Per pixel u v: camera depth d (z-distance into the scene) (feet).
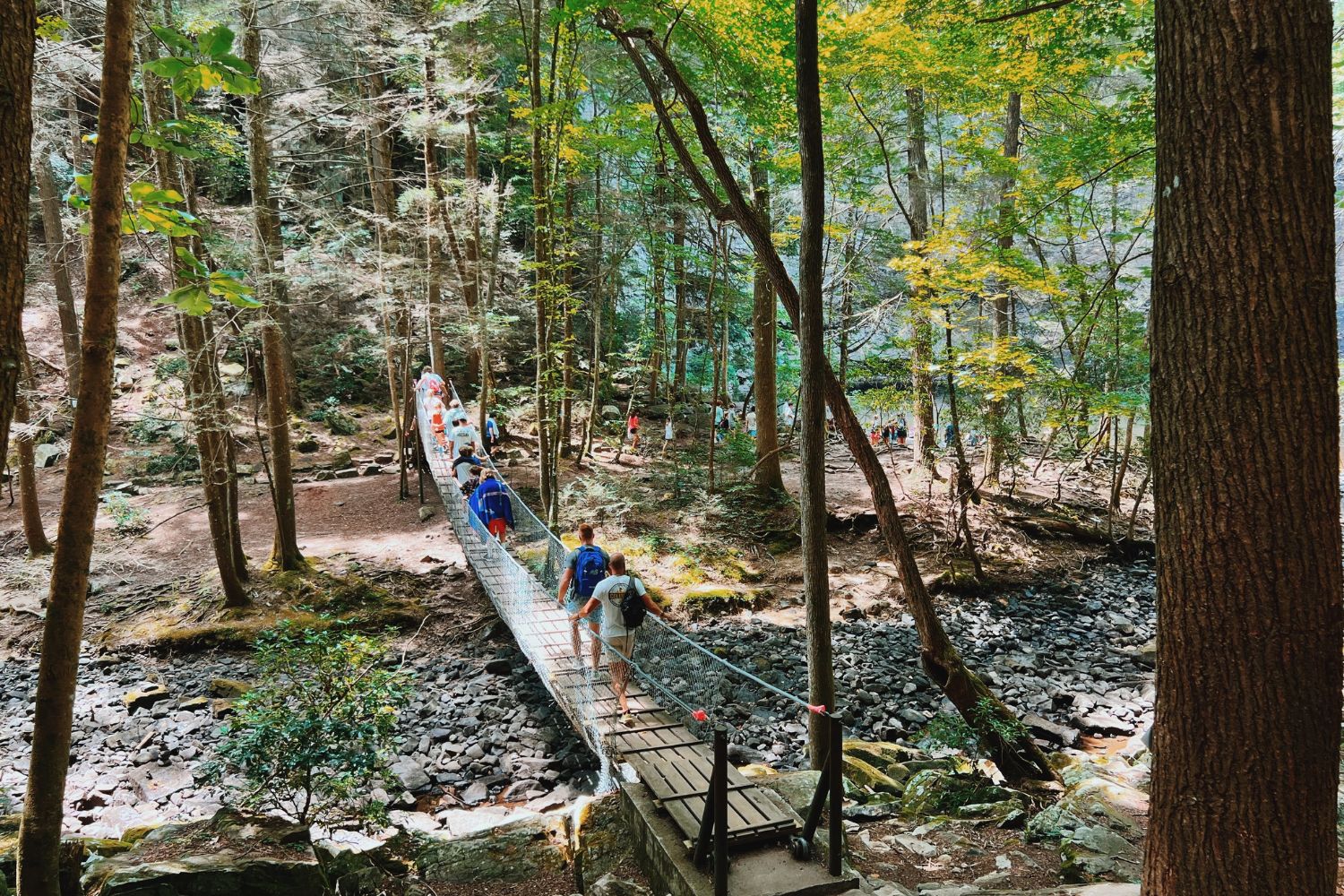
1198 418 7.46
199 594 35.29
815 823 12.02
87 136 8.50
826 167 41.39
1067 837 15.37
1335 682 7.27
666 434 59.16
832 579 42.24
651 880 13.05
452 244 50.90
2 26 5.52
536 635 25.22
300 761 12.92
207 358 31.53
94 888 11.19
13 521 42.86
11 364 5.62
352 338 64.23
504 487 34.86
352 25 43.83
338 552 40.09
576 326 75.82
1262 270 7.11
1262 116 7.09
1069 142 36.58
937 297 35.73
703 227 55.11
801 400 18.04
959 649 34.88
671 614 37.52
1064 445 51.44
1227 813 7.38
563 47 32.99
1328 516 7.22
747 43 20.88
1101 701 29.66
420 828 19.13
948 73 33.22
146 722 25.85
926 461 50.42
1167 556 7.82
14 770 22.59
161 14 27.81
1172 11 7.61
